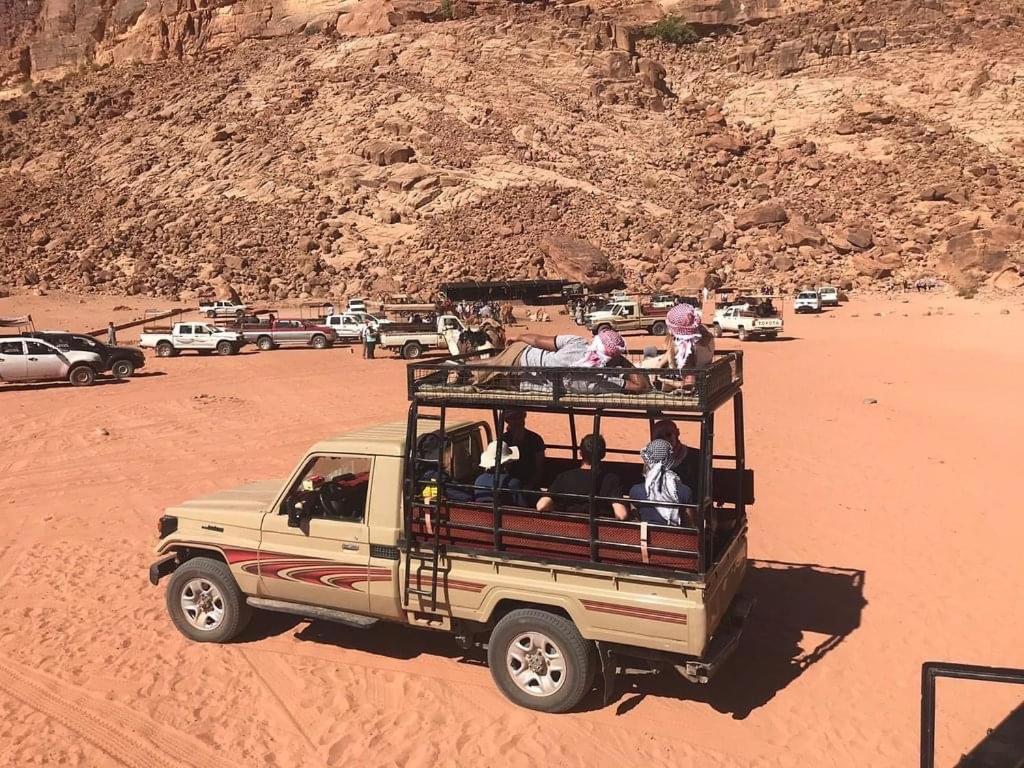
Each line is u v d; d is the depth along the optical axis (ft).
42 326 157.99
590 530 18.45
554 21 423.64
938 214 261.85
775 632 24.11
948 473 42.98
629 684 20.98
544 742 18.17
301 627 24.48
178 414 65.21
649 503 18.57
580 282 219.61
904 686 20.74
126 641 23.43
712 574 17.97
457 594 19.84
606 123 345.72
